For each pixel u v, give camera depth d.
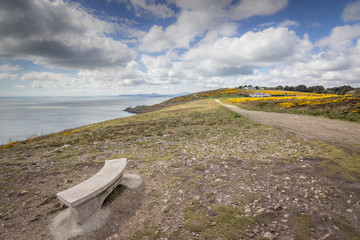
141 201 4.84
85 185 4.55
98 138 14.75
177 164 7.50
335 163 6.49
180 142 11.99
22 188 6.00
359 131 11.87
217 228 3.48
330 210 3.86
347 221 3.50
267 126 15.52
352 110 17.81
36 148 12.54
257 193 4.70
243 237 3.21
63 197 3.95
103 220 4.12
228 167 6.76
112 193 5.13
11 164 8.55
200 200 4.55
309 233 3.21
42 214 4.53
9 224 4.21
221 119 21.14
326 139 10.14
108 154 9.82
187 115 26.62
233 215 3.84
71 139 14.84
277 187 4.96
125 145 12.06
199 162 7.56
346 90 113.06
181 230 3.53
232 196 4.64
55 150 11.41
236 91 94.75
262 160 7.32
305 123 15.84
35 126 54.16
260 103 34.53
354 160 6.65
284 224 3.48
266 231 3.33
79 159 9.10
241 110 30.45
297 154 7.84
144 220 4.01
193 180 5.73
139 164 7.86
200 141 11.91
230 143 10.77
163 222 3.86
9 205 5.00
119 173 5.37
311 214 3.74
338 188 4.73
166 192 5.17
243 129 15.12
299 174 5.75
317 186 4.89
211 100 62.84
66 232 3.81
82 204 4.02
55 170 7.48
